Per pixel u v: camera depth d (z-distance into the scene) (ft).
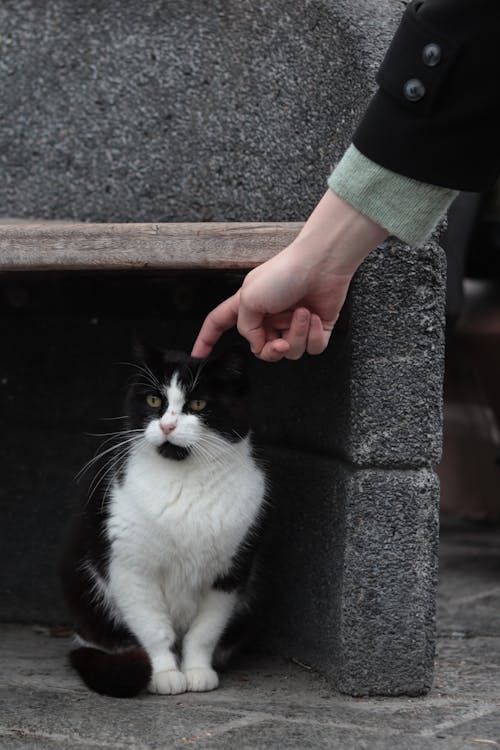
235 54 10.02
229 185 10.18
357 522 8.51
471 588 13.15
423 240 6.14
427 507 8.55
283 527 9.86
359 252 6.33
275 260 6.61
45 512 11.13
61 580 9.80
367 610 8.52
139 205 10.75
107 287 10.83
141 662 8.43
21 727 7.66
